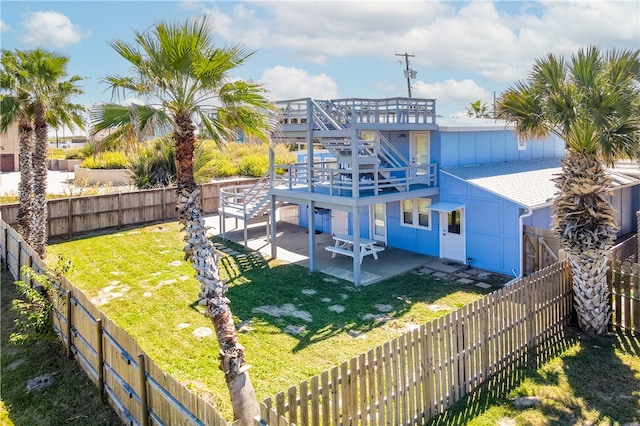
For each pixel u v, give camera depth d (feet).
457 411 22.41
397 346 20.52
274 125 24.57
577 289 30.50
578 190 29.09
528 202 42.70
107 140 22.16
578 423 20.94
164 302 37.78
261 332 31.86
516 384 24.53
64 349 29.53
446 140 51.34
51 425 22.15
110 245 57.98
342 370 18.57
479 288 40.37
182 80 21.33
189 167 21.47
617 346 28.50
